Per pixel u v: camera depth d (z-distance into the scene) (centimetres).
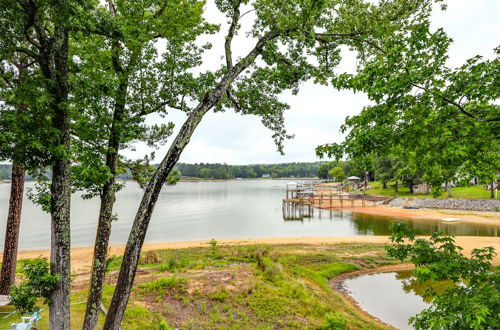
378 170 5894
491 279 358
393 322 987
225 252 1808
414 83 367
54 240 518
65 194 530
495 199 3888
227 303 967
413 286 1328
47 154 492
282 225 3578
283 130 864
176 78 732
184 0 729
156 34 733
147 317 860
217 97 584
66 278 522
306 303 1004
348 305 1098
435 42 370
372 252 1836
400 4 643
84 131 610
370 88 389
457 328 310
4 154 476
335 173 9462
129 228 3397
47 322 766
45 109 492
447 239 420
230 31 662
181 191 10644
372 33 659
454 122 357
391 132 415
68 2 449
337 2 686
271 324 842
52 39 517
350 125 464
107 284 1163
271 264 1405
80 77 566
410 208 4319
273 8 638
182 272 1295
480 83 333
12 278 966
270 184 17238
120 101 639
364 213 4200
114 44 665
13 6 446
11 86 624
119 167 821
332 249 1916
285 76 732
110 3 704
